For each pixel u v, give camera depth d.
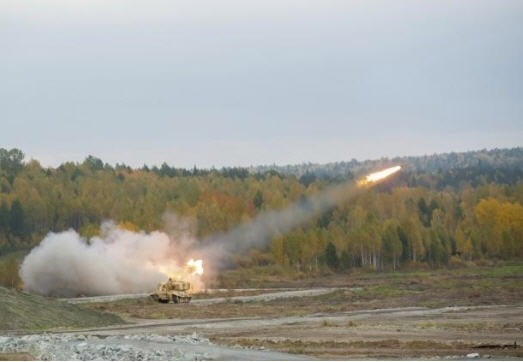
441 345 59.94
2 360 51.12
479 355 54.06
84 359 52.88
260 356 54.38
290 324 81.19
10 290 87.88
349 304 105.38
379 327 75.25
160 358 53.31
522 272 161.00
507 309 94.38
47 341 62.94
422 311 93.44
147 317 92.62
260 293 128.25
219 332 74.50
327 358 53.34
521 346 59.22
